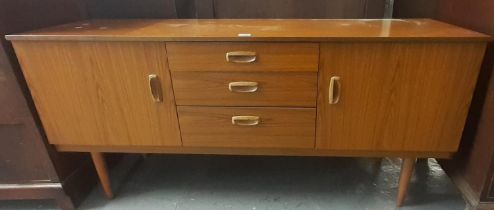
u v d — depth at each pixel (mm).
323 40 935
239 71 1010
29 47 1019
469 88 969
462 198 1271
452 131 1037
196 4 1461
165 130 1136
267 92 1035
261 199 1320
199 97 1062
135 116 1118
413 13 1430
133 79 1052
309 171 1486
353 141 1094
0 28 1001
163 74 1035
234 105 1066
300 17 1455
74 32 1048
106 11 1485
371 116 1041
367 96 1010
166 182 1447
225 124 1104
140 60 1020
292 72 996
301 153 1157
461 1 1104
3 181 1253
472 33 940
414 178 1398
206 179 1459
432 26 1088
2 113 1109
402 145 1081
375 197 1308
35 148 1179
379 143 1087
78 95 1093
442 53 930
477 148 1062
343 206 1266
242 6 1458
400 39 913
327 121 1067
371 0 1397
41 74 1062
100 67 1040
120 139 1167
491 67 975
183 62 1010
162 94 1067
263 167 1529
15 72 1056
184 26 1184
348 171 1476
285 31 1042
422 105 1008
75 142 1186
